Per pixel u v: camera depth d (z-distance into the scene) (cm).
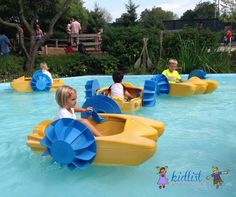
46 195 194
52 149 210
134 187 199
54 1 1120
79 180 210
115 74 394
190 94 477
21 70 794
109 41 902
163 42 896
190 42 859
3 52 896
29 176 219
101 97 297
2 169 231
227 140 289
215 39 884
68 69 839
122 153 208
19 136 310
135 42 877
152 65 856
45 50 1038
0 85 595
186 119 363
